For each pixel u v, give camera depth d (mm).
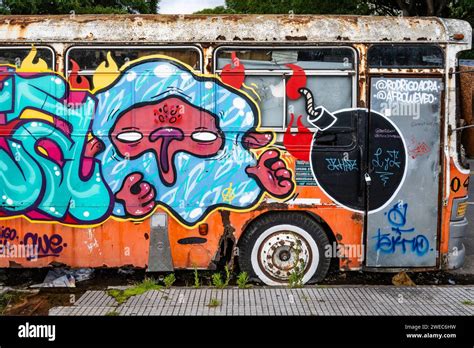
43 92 5535
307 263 5723
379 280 6113
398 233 5648
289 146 5570
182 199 5586
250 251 5699
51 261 5625
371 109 5574
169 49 5512
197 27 5539
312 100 5551
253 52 5527
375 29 5562
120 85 5523
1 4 13391
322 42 5512
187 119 5543
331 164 5586
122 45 5496
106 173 5562
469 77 5820
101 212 5578
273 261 5707
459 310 4902
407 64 5570
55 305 5051
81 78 5516
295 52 5539
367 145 5590
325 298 5203
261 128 5547
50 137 5555
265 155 5566
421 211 5648
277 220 5668
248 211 5594
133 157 5559
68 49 5500
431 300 5160
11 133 5559
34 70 5531
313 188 5590
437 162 5633
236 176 5578
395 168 5609
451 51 5570
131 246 5609
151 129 5551
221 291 5402
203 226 5605
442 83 5590
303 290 5418
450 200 5668
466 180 5746
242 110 5543
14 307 5031
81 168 5559
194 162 5570
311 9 15062
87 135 5535
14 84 5535
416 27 5602
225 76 5527
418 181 5633
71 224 5598
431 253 5668
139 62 5520
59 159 5559
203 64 5520
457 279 6234
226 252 5926
